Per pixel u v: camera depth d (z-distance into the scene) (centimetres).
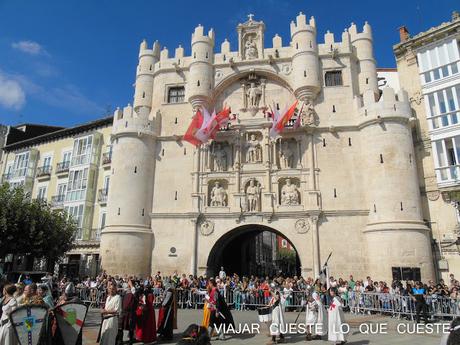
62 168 3812
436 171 2503
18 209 2552
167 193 2862
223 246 2861
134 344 1137
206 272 2622
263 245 6694
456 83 2505
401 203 2405
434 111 2603
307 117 2792
